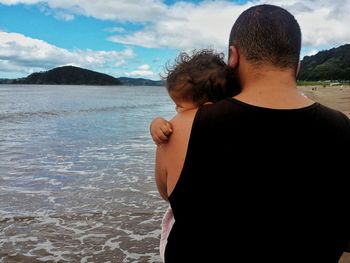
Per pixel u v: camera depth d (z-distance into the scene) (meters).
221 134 1.32
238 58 1.46
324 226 1.35
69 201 7.19
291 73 1.40
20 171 9.57
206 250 1.38
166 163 1.48
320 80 118.50
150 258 4.98
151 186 8.18
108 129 19.09
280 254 1.33
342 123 1.38
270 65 1.38
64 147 13.32
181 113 1.53
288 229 1.31
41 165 10.27
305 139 1.30
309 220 1.32
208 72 1.62
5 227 5.94
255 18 1.41
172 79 1.69
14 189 7.96
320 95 44.78
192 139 1.36
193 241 1.39
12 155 11.71
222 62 1.75
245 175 1.30
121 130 18.66
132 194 7.61
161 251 1.72
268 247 1.32
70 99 53.12
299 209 1.31
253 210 1.31
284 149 1.29
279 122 1.30
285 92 1.36
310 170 1.30
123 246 5.31
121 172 9.49
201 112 1.38
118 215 6.47
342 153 1.34
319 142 1.31
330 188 1.33
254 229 1.31
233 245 1.34
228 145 1.31
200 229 1.38
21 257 4.96
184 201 1.39
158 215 6.48
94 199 7.31
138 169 9.83
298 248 1.33
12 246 5.28
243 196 1.31
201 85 1.62
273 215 1.30
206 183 1.34
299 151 1.29
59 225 6.04
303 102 1.37
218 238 1.35
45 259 4.93
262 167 1.29
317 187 1.31
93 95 71.31
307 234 1.33
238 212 1.32
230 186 1.31
